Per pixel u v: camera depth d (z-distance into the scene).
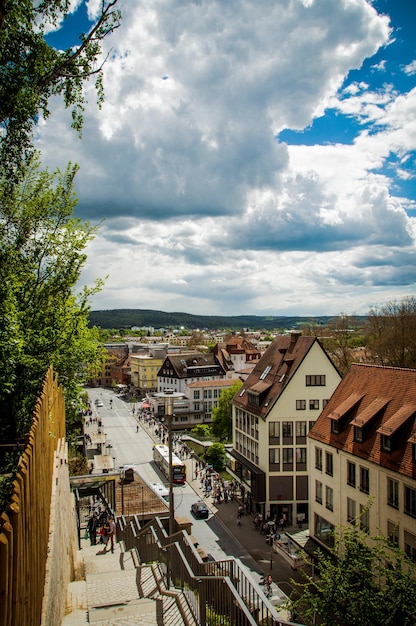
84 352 25.64
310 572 31.61
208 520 47.12
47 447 9.95
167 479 61.56
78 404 25.86
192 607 10.62
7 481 11.48
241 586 10.31
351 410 31.27
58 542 10.29
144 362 142.88
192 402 102.12
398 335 69.75
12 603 4.55
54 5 14.20
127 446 81.12
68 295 24.61
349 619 14.48
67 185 23.81
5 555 4.23
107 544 22.50
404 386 28.81
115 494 31.86
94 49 15.05
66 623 10.05
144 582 13.65
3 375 15.90
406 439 25.45
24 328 21.88
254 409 48.09
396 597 14.56
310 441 34.00
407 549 24.12
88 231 24.34
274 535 40.50
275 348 53.56
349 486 29.30
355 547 16.59
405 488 24.47
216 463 65.88
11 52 13.82
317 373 45.31
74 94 15.59
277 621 8.70
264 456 45.34
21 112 14.10
